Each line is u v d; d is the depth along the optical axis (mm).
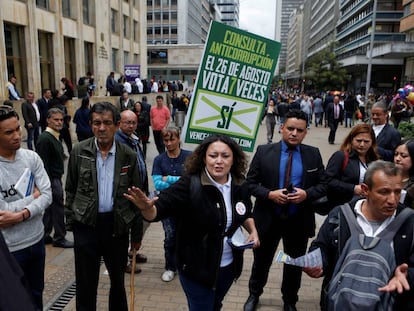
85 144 3221
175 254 2703
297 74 122312
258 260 3783
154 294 4070
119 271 3309
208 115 3711
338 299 2109
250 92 3795
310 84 65875
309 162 3574
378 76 62250
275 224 3676
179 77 67625
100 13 29625
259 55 3752
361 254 2137
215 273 2586
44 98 12406
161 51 67250
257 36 3711
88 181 3137
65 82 15711
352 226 2244
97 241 3205
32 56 20828
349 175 3713
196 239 2615
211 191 2586
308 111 21922
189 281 2646
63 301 3969
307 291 4254
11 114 2932
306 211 3633
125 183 3209
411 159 3395
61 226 5180
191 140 3719
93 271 3232
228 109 3754
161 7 81938
